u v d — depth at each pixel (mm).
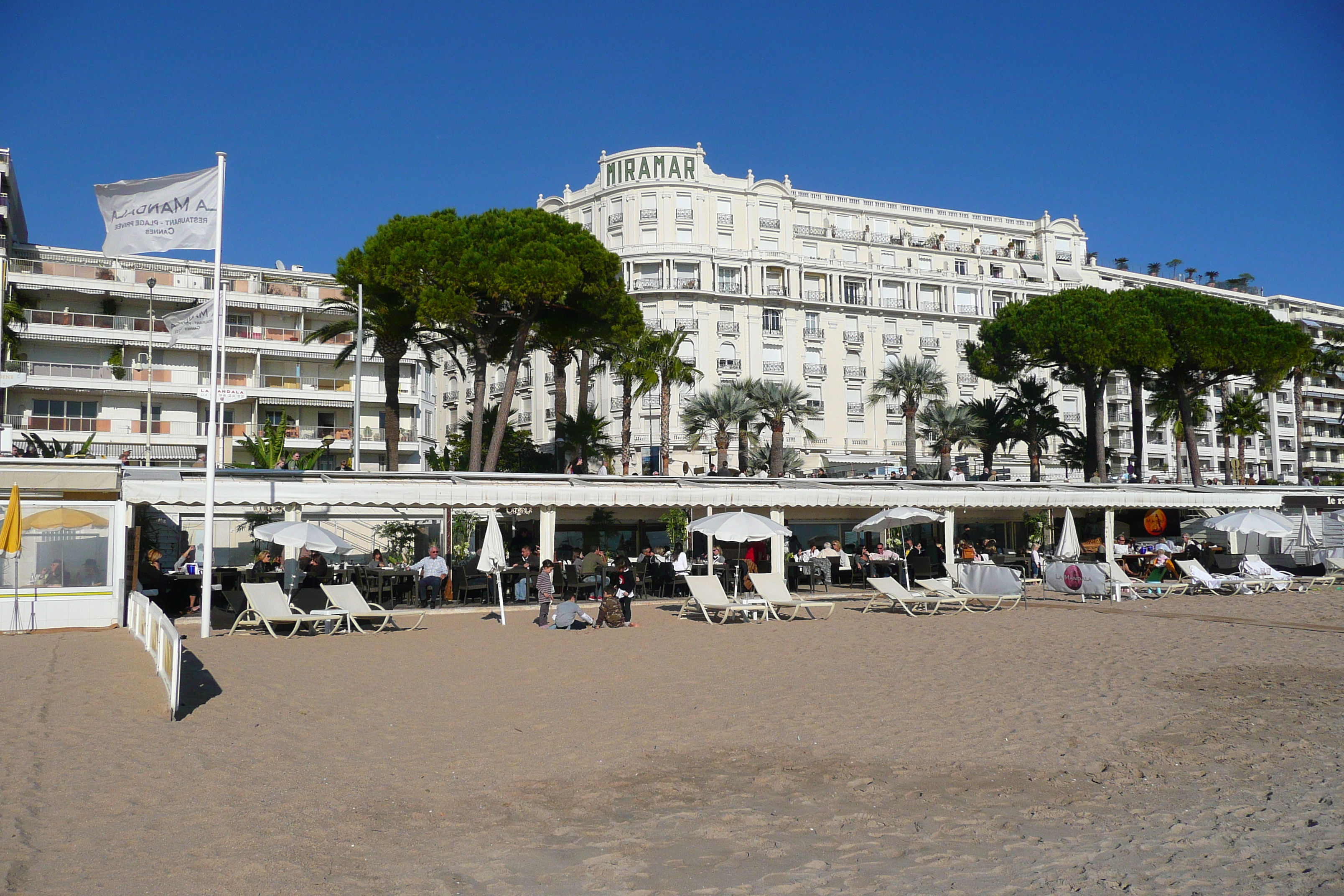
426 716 10352
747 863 5949
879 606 23875
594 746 9000
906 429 58531
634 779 7859
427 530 29625
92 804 6992
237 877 5660
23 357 49656
